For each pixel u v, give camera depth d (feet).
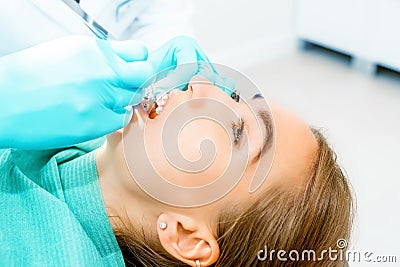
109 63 3.06
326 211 3.25
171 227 3.14
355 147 7.31
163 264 3.29
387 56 8.86
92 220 3.18
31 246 2.97
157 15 5.11
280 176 3.14
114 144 3.14
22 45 3.46
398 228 5.82
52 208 3.06
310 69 9.42
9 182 3.22
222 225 3.17
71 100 2.92
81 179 3.23
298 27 9.81
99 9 4.33
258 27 9.34
